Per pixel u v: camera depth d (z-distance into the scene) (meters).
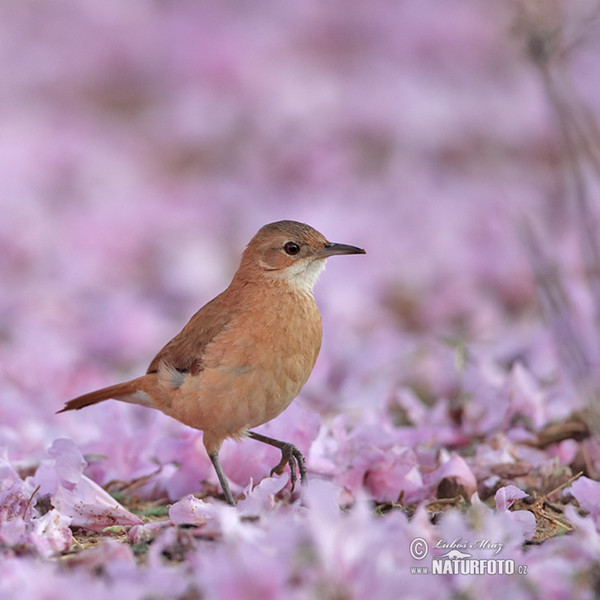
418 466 8.05
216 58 24.27
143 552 6.14
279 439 8.13
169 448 8.23
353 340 12.86
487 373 10.00
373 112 21.36
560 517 7.23
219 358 7.57
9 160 20.53
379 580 4.91
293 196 19.50
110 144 22.64
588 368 8.63
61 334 14.20
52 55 26.45
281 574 4.94
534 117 20.41
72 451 7.45
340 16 24.48
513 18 9.09
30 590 5.07
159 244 17.89
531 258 11.33
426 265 16.02
